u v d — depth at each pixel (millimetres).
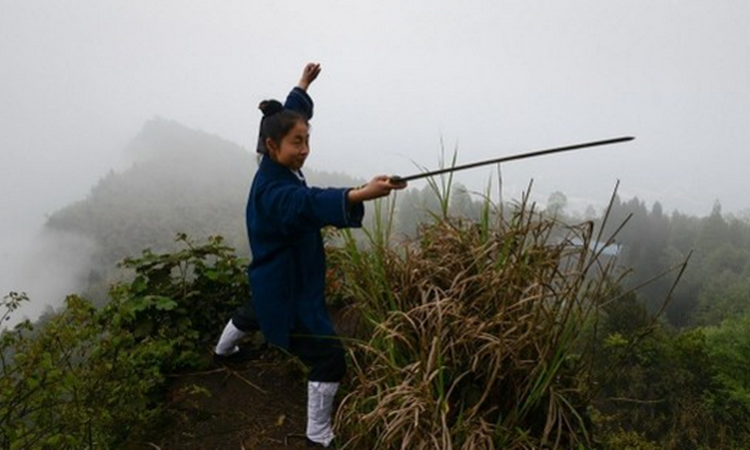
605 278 2283
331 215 2094
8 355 2244
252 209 2436
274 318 2436
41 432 2199
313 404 2500
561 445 2328
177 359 3039
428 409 2055
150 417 2645
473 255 2580
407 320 2441
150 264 3285
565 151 1918
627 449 5172
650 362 15172
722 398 15711
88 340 2479
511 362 2285
